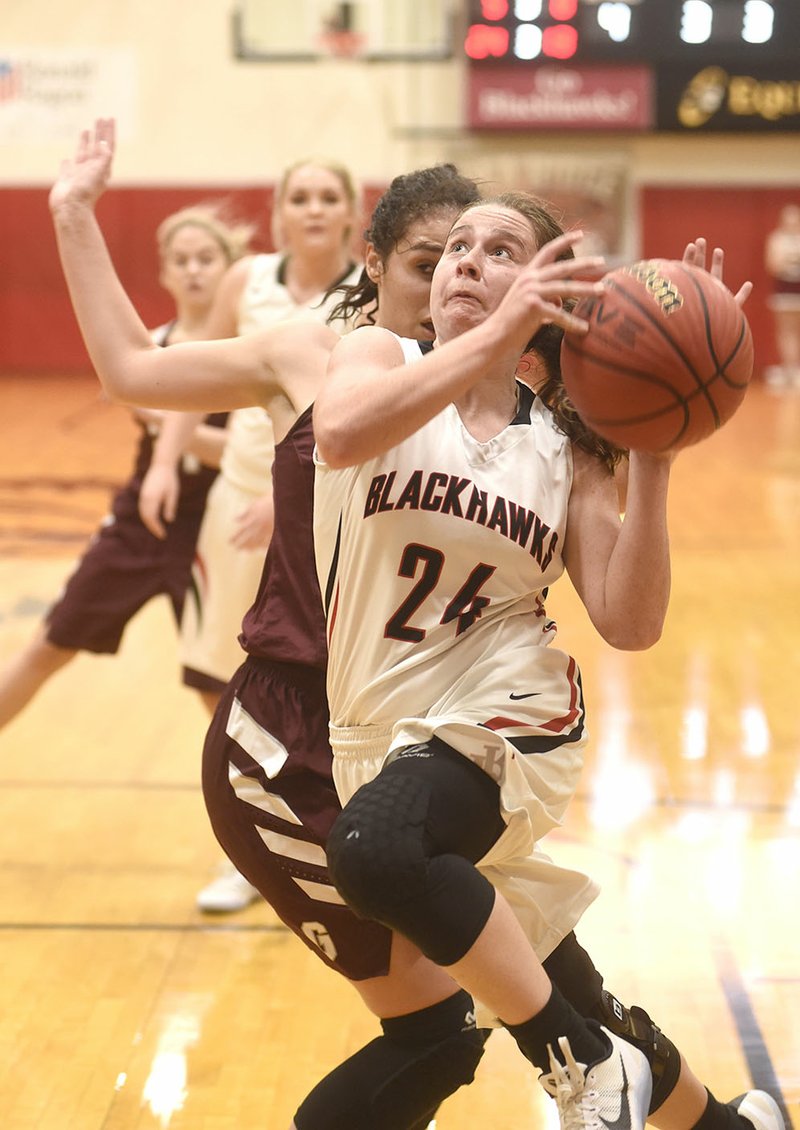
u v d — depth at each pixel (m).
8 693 8.63
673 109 36.03
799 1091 5.68
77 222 4.68
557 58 35.91
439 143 37.09
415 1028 4.32
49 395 33.94
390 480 4.04
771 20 35.44
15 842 8.57
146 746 10.51
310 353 4.54
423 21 36.62
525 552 4.08
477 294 4.02
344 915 4.36
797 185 36.97
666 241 37.41
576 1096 3.80
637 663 12.83
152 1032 6.21
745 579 16.33
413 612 4.08
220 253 9.61
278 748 4.51
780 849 8.38
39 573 16.38
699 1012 6.39
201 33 36.88
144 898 7.76
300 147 37.19
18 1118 5.46
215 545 8.18
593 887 4.34
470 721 3.95
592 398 3.78
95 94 37.03
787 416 32.00
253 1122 5.44
